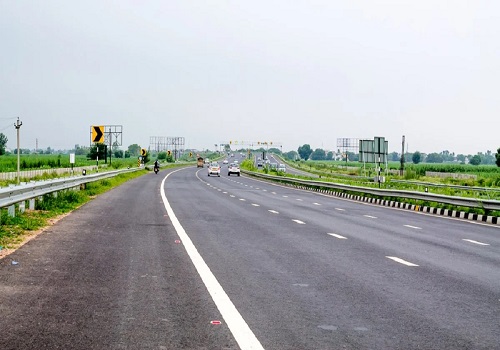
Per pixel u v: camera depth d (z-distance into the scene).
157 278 9.27
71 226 16.14
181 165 146.50
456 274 10.46
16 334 6.02
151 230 15.96
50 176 49.28
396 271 10.58
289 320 6.89
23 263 10.18
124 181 51.59
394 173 92.19
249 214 22.55
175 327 6.45
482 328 6.74
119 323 6.55
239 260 11.30
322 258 11.91
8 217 15.84
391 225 20.38
